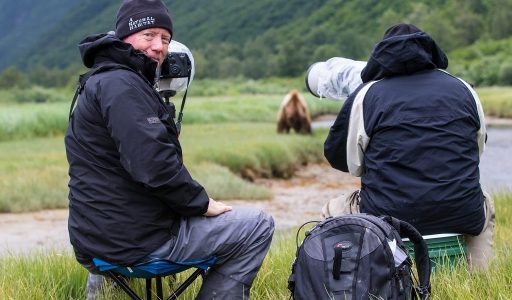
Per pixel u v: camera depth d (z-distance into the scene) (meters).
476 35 123.12
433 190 4.14
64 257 5.16
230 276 3.77
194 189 3.57
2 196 13.51
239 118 46.44
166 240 3.62
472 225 4.27
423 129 4.25
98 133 3.55
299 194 17.03
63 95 94.75
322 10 177.50
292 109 28.09
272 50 165.12
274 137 25.69
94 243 3.60
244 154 19.98
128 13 3.86
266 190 16.58
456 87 4.41
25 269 4.99
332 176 20.44
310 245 3.63
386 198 4.25
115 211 3.54
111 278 4.08
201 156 19.56
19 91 94.75
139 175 3.41
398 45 4.42
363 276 3.46
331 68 5.23
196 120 43.69
